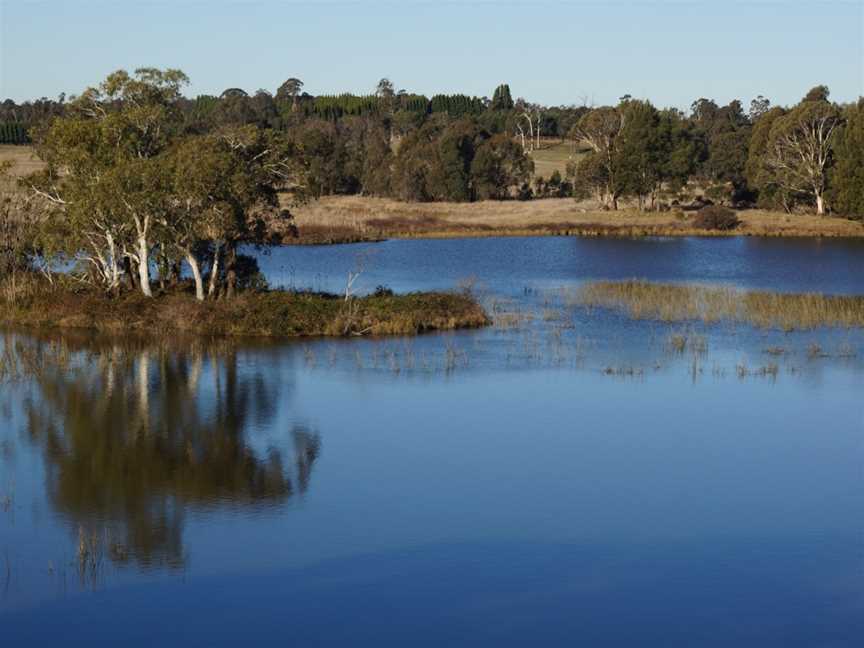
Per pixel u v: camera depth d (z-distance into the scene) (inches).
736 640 829.2
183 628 851.4
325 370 1724.9
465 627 850.1
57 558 983.6
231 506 1111.0
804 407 1497.3
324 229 4301.2
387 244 4035.4
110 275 2273.6
